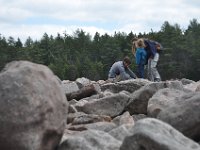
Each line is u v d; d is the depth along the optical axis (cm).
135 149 611
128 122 1070
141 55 2311
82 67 13888
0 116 617
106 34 18312
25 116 620
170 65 12356
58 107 662
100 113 1259
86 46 17912
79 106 1302
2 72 678
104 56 15188
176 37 13362
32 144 614
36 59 15562
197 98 829
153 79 2333
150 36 13850
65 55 16362
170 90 1113
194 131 809
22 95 629
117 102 1259
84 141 675
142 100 1216
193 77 12644
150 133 606
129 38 15950
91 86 1753
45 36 17538
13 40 16100
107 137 700
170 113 835
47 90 654
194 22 16475
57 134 656
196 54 12662
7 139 612
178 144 611
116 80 2252
